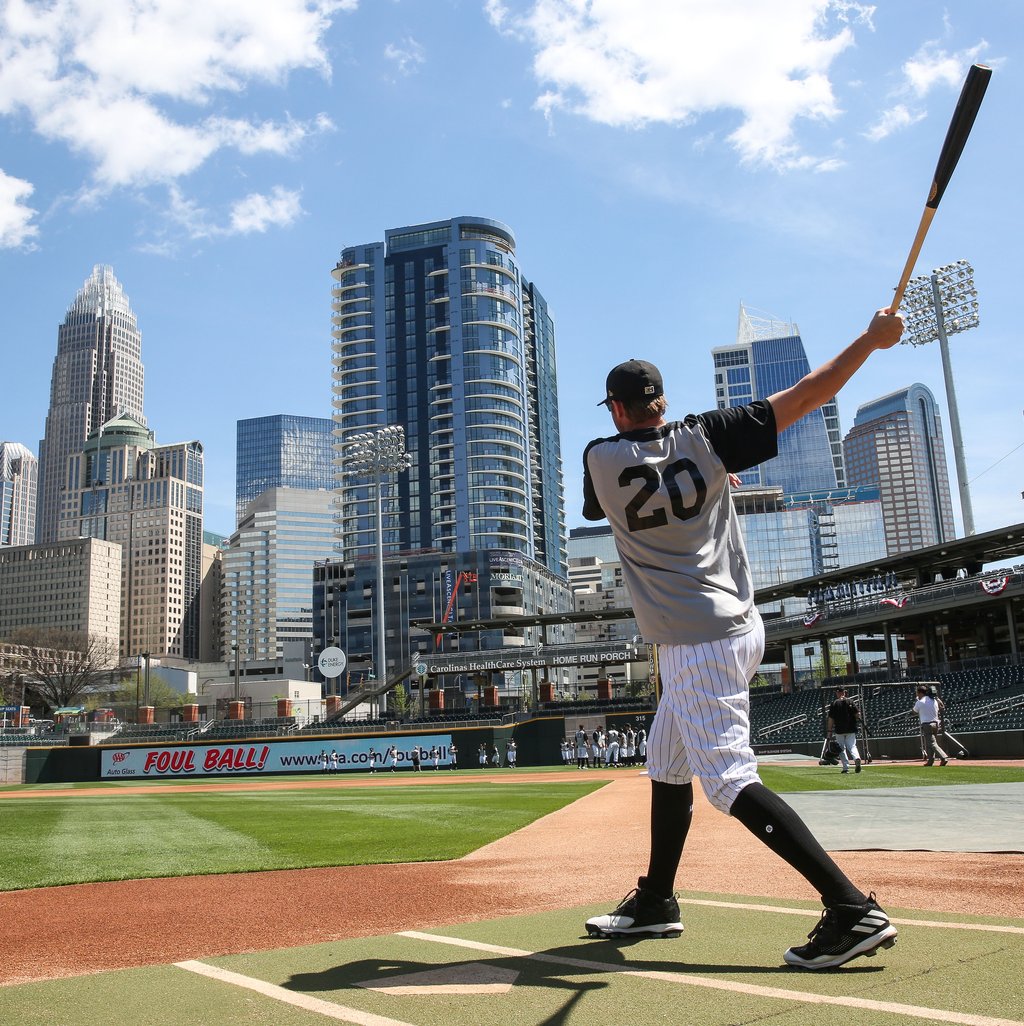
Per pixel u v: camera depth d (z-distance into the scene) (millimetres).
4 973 4262
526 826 12133
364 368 149625
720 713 3584
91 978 3764
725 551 3789
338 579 139000
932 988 2916
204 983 3564
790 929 4059
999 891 5172
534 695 62688
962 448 43750
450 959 3764
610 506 3742
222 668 175375
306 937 4902
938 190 3271
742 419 3666
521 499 146625
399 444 64125
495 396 146000
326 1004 3105
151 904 6488
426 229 153625
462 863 8320
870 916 3225
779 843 3346
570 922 4586
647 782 23453
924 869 6188
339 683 134750
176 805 21312
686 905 4793
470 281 149750
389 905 5941
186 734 59625
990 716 34875
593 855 8344
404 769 51344
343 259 155750
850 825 9344
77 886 7762
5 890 7605
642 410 3812
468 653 62281
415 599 134625
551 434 177125
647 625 3758
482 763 50594
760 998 2893
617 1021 2730
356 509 146625
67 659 98312
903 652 60031
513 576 133875
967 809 10656
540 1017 2814
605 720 56062
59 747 55219
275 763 52562
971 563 45188
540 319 178875
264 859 9352
